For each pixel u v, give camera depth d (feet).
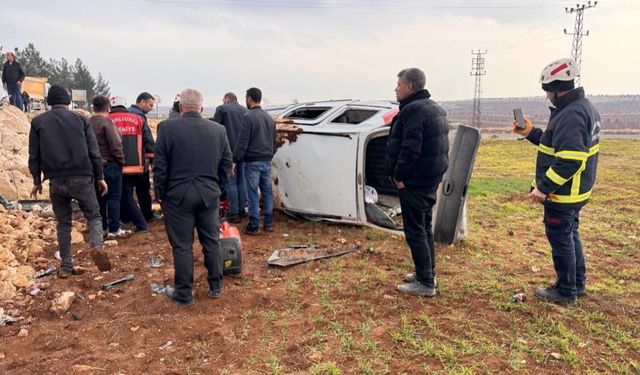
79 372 10.97
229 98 24.00
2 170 27.50
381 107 23.00
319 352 11.79
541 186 13.60
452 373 10.89
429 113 13.99
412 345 12.14
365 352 11.85
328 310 14.15
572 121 13.23
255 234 21.80
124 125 21.21
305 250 19.26
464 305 14.58
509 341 12.46
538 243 21.61
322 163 21.57
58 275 16.55
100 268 16.99
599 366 11.38
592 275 17.57
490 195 34.32
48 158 16.11
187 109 14.46
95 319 13.78
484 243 21.43
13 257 17.08
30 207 25.40
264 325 13.26
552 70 13.67
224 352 11.91
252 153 20.89
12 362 11.44
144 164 22.47
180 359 11.64
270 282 16.46
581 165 13.21
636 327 13.28
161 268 17.61
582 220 26.68
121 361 11.51
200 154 14.17
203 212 14.62
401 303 14.61
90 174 16.87
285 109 26.86
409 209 14.67
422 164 14.23
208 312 14.19
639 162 61.93
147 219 24.26
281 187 23.21
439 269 17.80
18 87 43.83
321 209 21.98
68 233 16.80
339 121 24.70
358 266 17.95
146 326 13.24
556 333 12.88
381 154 25.46
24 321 13.53
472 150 19.74
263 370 11.12
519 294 15.14
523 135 15.79
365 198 21.62
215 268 14.88
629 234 23.67
